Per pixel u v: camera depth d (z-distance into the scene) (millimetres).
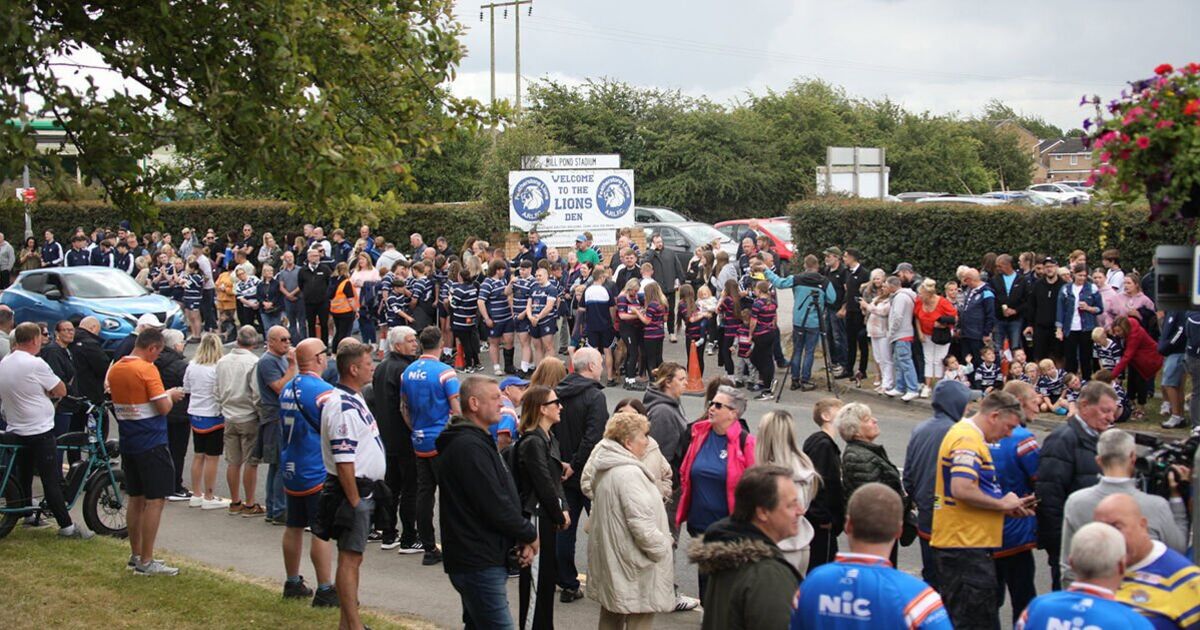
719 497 8031
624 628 7570
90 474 11062
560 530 8828
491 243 32031
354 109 10391
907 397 17328
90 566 9570
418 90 10422
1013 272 17531
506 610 6949
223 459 15078
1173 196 5824
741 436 8086
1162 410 15516
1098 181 6102
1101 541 4648
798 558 7348
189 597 8719
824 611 4648
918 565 10062
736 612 4949
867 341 18797
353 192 9773
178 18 9492
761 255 20062
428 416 10000
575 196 29234
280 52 9039
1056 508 7508
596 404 9297
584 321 20375
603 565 7332
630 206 29844
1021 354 16328
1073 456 7500
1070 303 16391
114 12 9609
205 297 26609
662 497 8203
